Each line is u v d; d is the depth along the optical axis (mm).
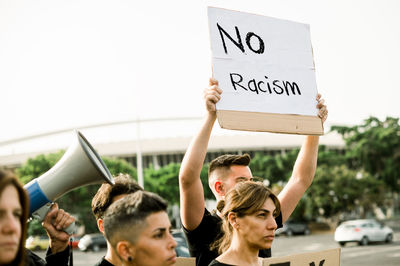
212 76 2467
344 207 43406
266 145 66188
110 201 2170
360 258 17047
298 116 2670
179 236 9852
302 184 3037
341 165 45750
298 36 2803
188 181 2467
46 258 1989
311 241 30078
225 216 2229
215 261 2162
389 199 47406
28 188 1906
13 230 1423
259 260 2238
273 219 2137
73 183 1928
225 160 2832
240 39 2586
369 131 45531
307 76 2777
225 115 2424
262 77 2602
